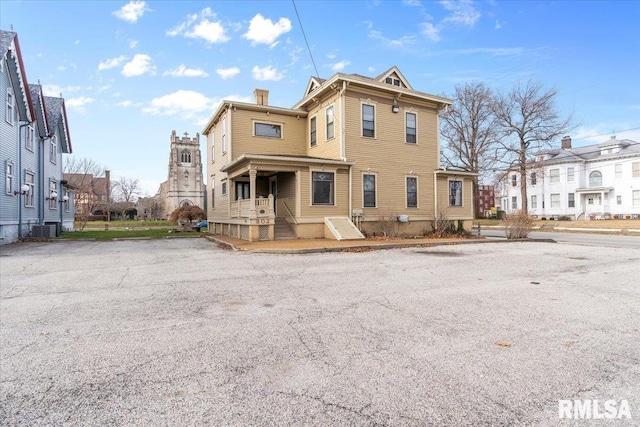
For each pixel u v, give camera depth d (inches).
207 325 164.1
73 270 319.0
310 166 605.9
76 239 681.0
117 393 102.3
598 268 331.6
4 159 602.2
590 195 1542.8
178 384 107.7
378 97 678.5
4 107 604.7
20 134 666.8
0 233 586.2
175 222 1218.6
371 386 106.0
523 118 1352.1
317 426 86.0
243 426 86.0
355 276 286.7
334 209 629.0
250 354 130.2
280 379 110.7
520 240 650.2
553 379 110.8
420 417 89.8
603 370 117.3
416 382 108.4
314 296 219.5
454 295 222.7
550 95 1302.9
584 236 805.9
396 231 685.3
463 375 113.1
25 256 422.9
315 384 107.3
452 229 745.0
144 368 118.9
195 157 2785.4
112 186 2541.8
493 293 228.5
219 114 746.2
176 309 191.5
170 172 2699.3
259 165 568.1
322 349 134.7
